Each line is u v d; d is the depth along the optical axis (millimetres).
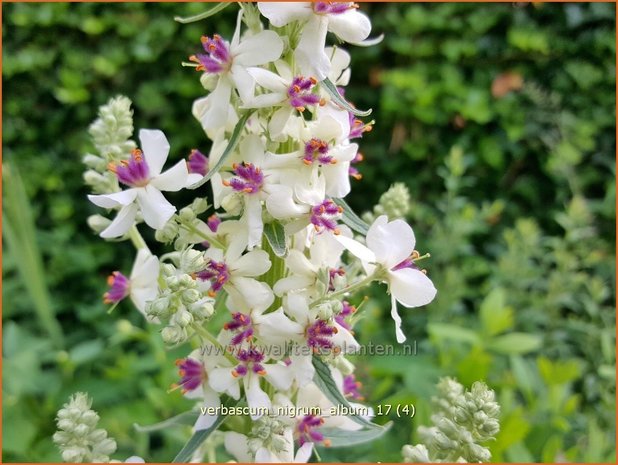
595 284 449
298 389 244
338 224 252
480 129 547
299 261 232
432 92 530
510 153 554
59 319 540
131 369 401
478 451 225
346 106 222
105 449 231
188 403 345
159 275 247
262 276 238
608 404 376
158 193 228
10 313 492
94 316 503
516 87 543
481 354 346
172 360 366
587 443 363
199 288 228
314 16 223
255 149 228
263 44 223
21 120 551
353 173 252
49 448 360
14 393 359
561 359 443
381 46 551
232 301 234
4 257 464
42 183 547
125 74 546
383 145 562
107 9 538
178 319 217
